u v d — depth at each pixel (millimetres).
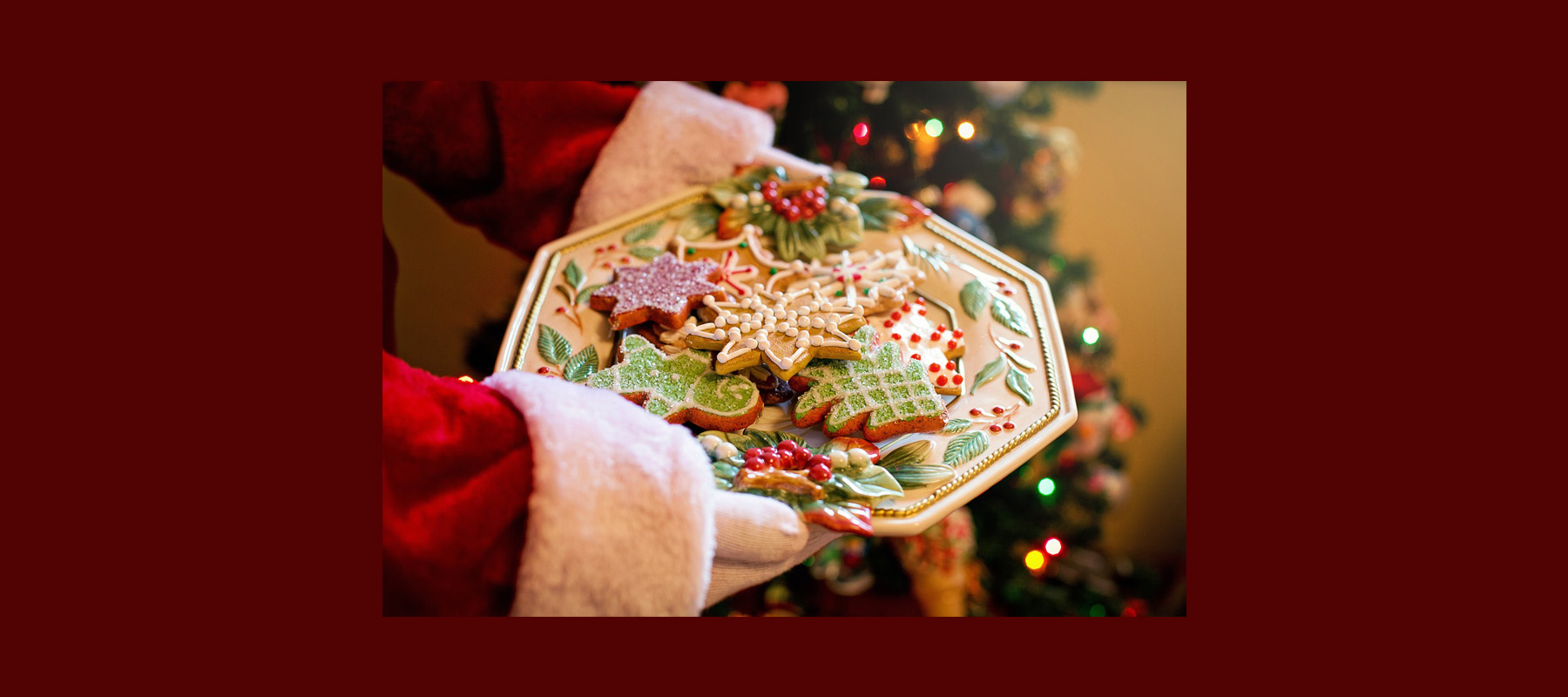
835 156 1215
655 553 592
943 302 771
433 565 583
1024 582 1166
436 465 599
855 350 702
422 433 604
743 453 671
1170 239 1380
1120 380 1318
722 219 809
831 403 688
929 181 1276
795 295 741
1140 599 1195
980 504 1191
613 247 798
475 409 615
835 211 812
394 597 592
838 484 649
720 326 716
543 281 776
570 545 583
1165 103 1430
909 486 657
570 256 793
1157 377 1319
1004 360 733
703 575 597
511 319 751
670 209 826
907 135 1235
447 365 1096
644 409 652
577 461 594
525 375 648
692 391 693
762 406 704
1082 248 1374
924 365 719
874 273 768
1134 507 1253
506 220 874
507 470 594
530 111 846
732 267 777
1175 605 1199
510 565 593
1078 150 1413
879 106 1223
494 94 838
